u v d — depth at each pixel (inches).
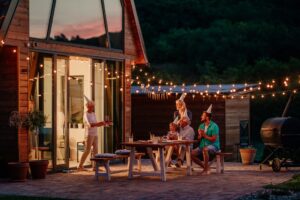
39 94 514.9
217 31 1545.3
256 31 1555.1
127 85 642.8
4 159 494.0
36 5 511.8
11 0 471.5
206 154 515.8
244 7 1713.8
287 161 593.3
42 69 519.2
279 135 539.2
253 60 1496.1
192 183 456.1
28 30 500.1
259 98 943.7
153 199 377.1
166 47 1540.4
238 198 375.9
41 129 518.3
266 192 398.9
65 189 426.9
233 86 728.3
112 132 626.2
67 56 549.0
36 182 467.5
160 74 1136.8
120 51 631.8
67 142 548.1
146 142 495.8
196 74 1444.4
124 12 639.1
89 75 589.6
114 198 382.6
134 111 731.4
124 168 575.5
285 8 1715.1
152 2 1675.7
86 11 580.7
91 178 493.7
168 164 561.6
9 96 493.0
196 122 692.1
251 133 967.0
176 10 1681.8
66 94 547.5
